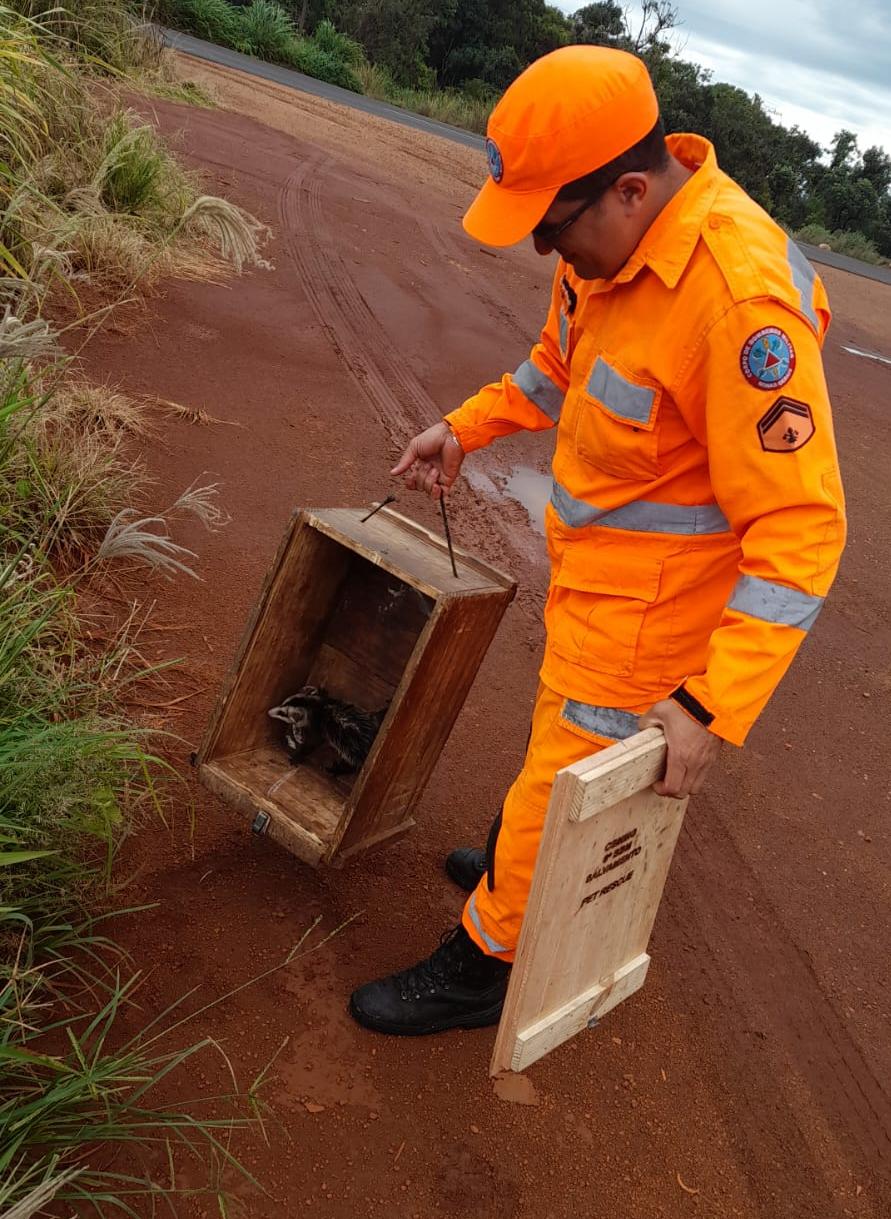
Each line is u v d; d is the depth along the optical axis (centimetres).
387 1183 228
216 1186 215
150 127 733
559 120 186
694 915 345
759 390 185
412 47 3947
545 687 236
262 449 522
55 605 317
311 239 881
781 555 190
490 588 269
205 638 379
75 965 247
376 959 282
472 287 928
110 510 404
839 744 471
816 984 331
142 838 293
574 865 202
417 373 689
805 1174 267
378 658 316
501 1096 258
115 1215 204
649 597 215
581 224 194
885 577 660
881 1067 307
